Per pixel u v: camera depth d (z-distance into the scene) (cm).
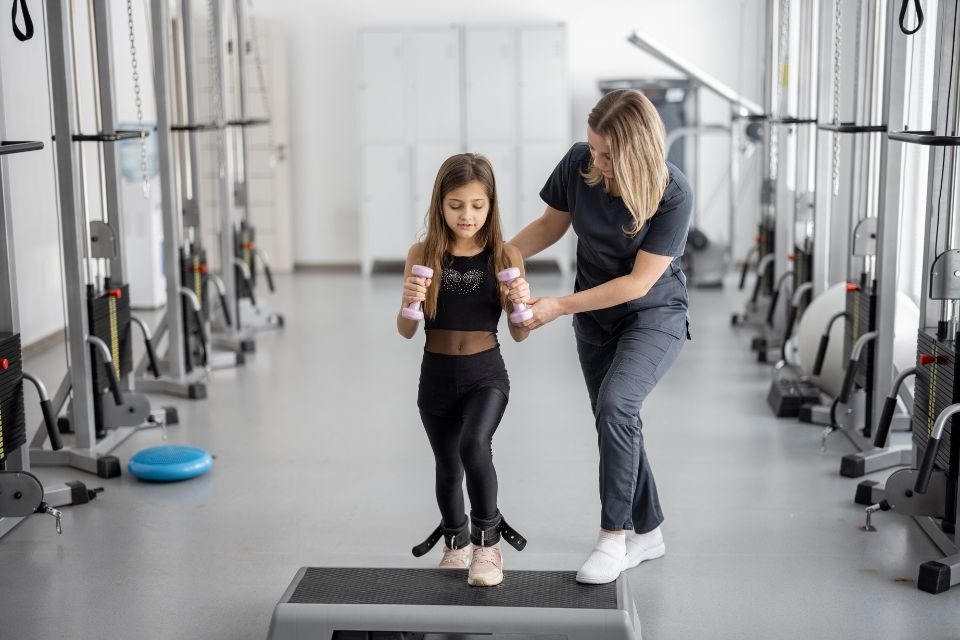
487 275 278
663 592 319
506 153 956
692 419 514
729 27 975
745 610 307
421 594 274
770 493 407
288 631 265
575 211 296
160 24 530
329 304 844
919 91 538
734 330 731
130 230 814
